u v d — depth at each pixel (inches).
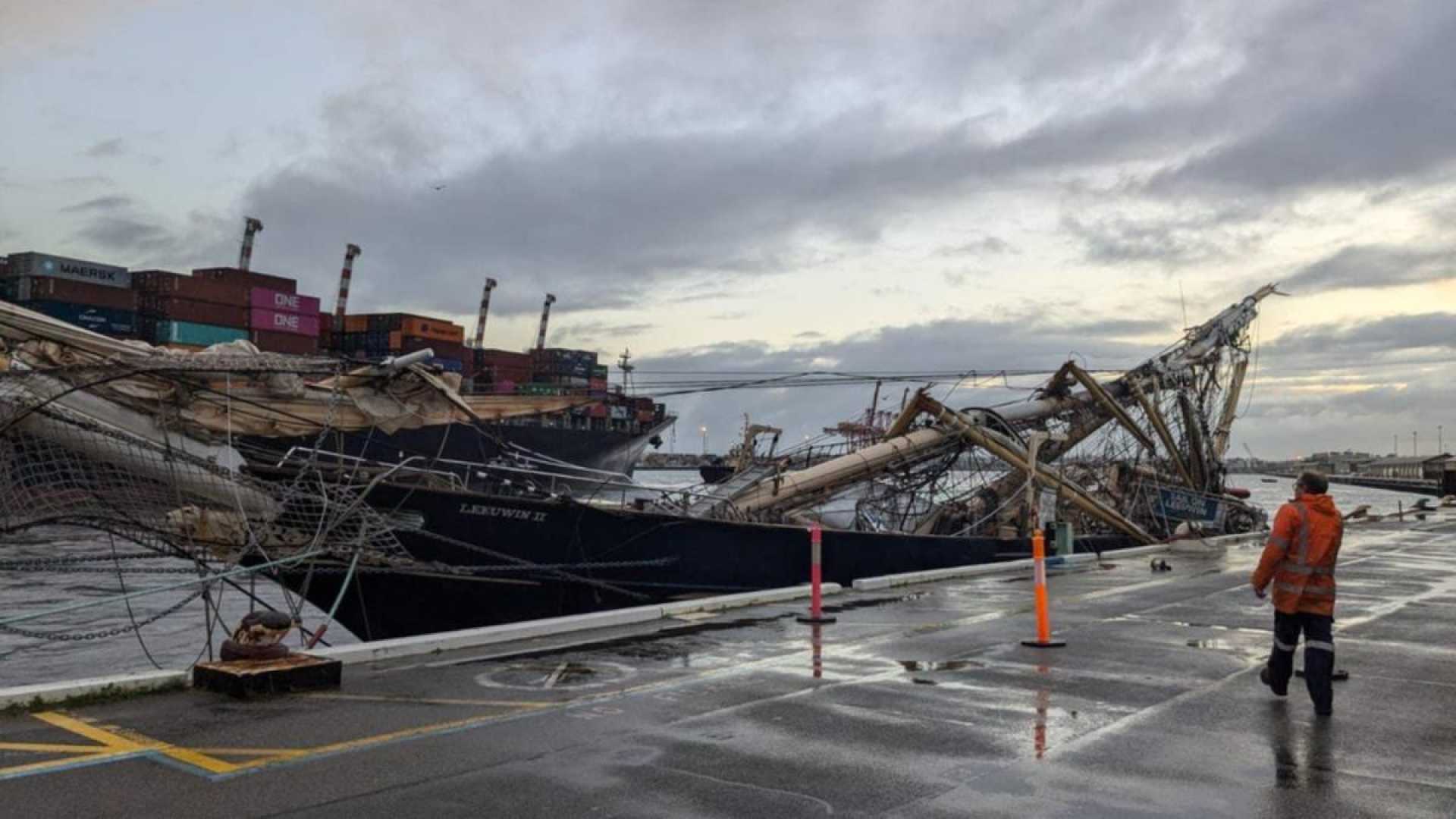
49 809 202.7
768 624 470.6
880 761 239.5
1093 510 962.1
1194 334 1115.9
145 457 434.6
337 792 214.8
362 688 323.9
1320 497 293.9
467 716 285.3
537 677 342.0
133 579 820.0
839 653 390.9
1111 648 400.5
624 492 693.3
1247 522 1200.2
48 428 413.1
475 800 210.1
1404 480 7603.4
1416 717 281.4
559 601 593.6
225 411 465.4
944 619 488.7
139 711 290.0
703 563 650.8
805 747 251.9
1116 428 1044.5
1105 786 219.0
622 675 346.0
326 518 487.8
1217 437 1171.3
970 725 274.4
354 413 502.3
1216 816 199.6
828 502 833.5
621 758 242.5
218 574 413.7
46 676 682.2
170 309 2249.0
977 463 911.7
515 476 648.4
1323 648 283.9
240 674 306.7
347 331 2893.7
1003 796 212.4
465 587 565.0
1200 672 350.6
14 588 1079.0
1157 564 749.9
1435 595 574.2
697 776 227.6
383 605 546.0
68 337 423.2
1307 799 210.2
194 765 234.7
